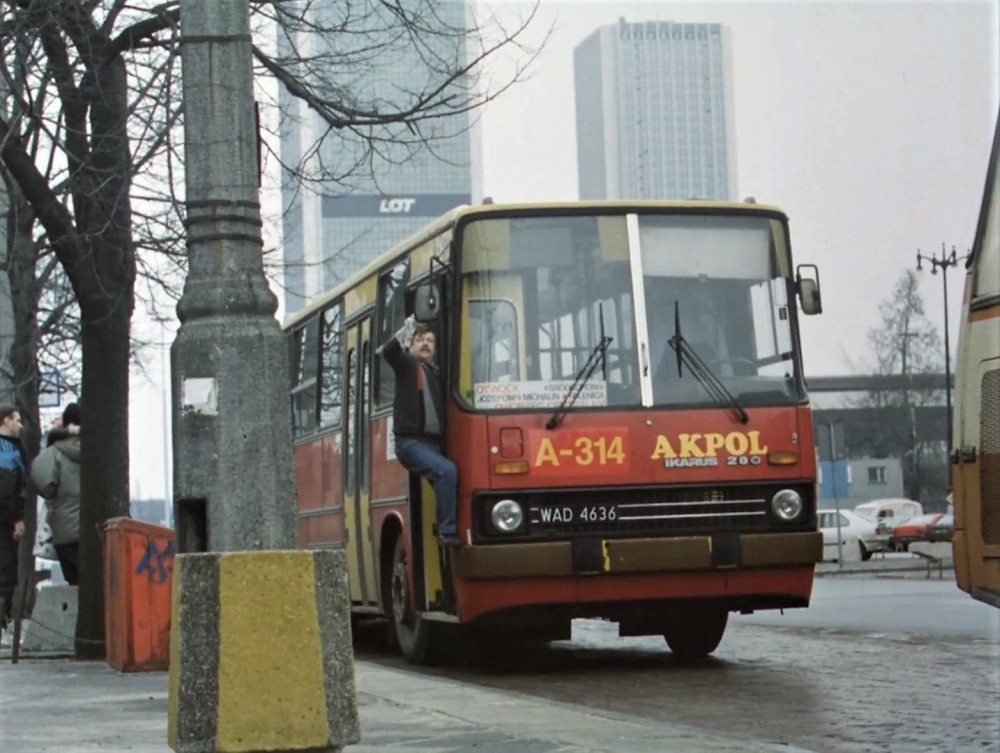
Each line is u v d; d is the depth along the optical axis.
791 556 13.58
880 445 94.12
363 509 16.81
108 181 15.28
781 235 14.20
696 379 13.76
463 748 8.55
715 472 13.62
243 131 6.95
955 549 8.66
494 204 13.91
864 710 10.84
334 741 6.55
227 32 6.95
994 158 8.71
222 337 6.77
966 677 12.62
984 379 8.47
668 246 13.99
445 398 13.69
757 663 14.55
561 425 13.52
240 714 6.46
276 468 6.78
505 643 17.84
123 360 15.91
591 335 13.75
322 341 19.17
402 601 15.56
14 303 24.88
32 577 23.30
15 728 9.73
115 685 12.56
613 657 15.89
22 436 25.19
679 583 13.48
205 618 6.50
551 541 13.34
